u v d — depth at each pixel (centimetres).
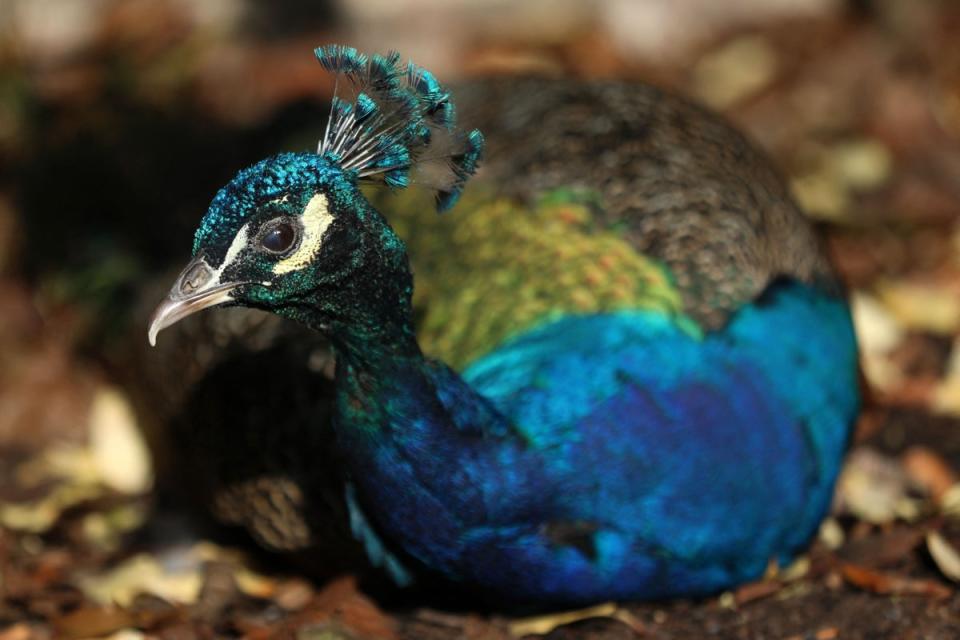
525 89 913
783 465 746
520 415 695
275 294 629
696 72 1376
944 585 773
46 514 946
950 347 1052
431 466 671
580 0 1412
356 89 645
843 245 1157
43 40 1345
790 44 1393
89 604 848
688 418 718
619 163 826
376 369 656
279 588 850
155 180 1134
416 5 1392
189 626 805
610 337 734
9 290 1162
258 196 618
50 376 1105
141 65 1296
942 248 1152
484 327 763
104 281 1104
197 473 858
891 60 1353
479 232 812
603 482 699
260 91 1295
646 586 731
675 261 773
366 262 633
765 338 759
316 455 757
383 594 805
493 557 698
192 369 833
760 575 777
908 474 918
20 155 1218
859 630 745
